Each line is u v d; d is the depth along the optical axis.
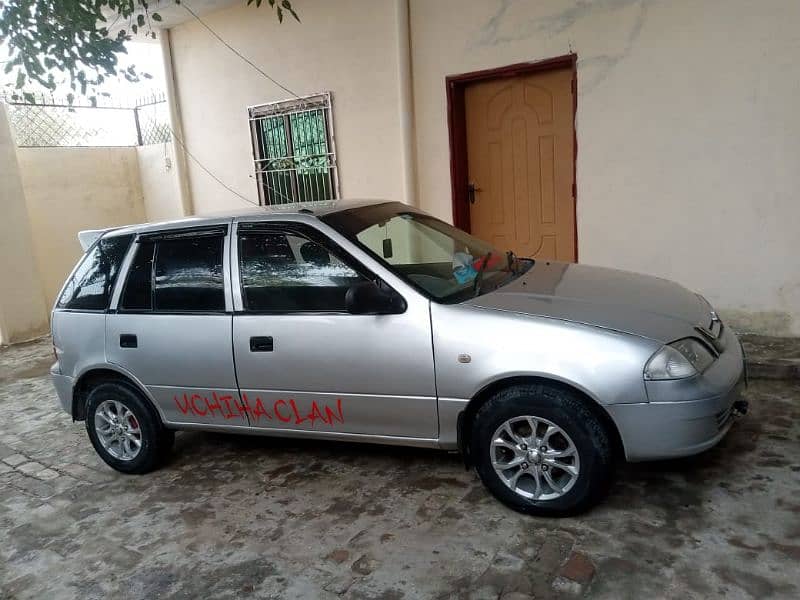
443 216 7.16
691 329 3.33
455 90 6.82
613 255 6.16
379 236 3.98
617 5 5.68
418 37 6.86
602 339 3.13
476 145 6.96
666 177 5.76
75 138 9.99
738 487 3.43
